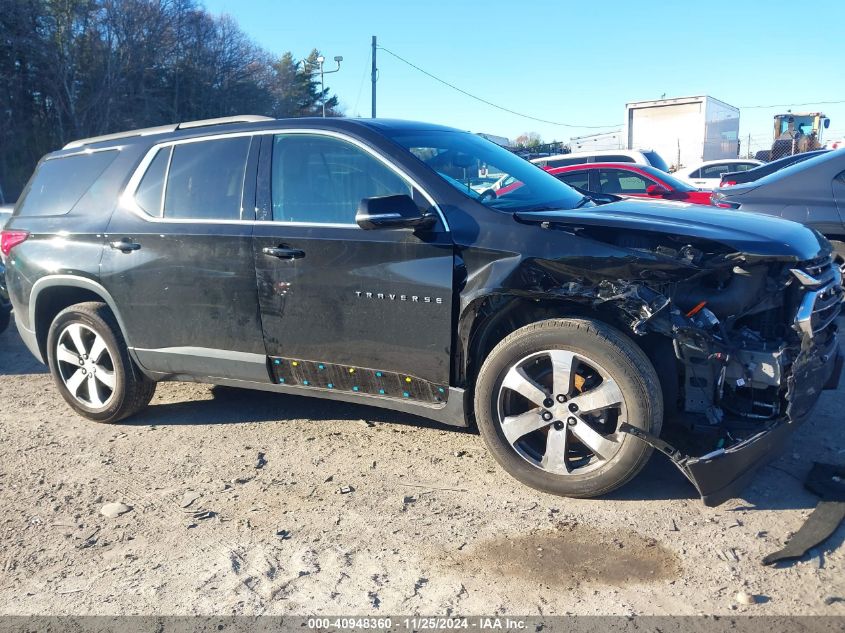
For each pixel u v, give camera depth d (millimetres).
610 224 3564
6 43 36469
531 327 3648
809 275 3498
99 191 4945
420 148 4184
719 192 7844
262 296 4270
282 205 4254
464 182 4074
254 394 5586
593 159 12844
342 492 3934
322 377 4262
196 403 5461
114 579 3244
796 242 3564
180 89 47375
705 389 3461
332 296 4059
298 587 3123
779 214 7137
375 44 32844
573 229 3619
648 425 3441
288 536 3529
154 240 4574
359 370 4121
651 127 23609
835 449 4172
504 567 3197
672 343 3570
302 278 4121
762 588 2967
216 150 4551
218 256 4363
